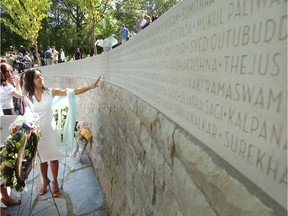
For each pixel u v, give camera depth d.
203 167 0.91
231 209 0.74
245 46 0.66
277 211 0.58
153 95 1.54
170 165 1.24
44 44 30.97
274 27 0.56
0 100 4.59
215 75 0.81
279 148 0.56
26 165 2.66
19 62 11.24
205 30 0.87
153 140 1.53
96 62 4.19
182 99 1.10
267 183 0.60
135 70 2.01
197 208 0.95
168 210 1.27
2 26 30.92
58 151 3.60
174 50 1.18
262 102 0.61
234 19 0.70
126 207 2.29
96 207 3.37
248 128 0.66
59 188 3.88
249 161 0.66
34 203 3.55
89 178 4.11
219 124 0.80
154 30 1.50
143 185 1.74
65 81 7.44
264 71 0.60
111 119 3.08
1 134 3.01
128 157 2.23
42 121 3.50
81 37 29.77
